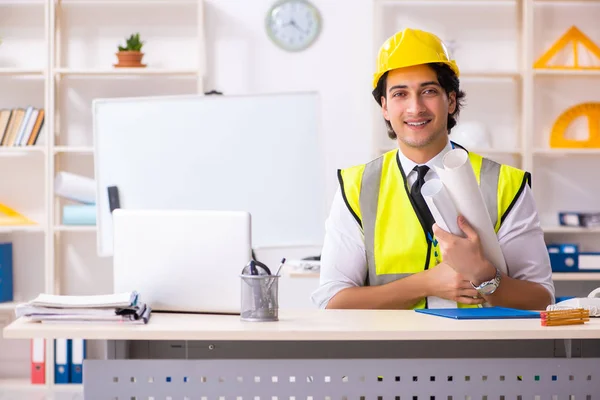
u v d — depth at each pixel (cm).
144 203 380
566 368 222
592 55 564
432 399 222
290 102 389
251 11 569
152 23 571
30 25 571
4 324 569
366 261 280
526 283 254
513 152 545
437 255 271
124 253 247
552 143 568
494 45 573
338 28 570
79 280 576
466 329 208
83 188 532
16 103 574
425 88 266
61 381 539
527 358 222
